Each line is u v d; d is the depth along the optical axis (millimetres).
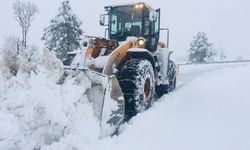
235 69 13039
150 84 5238
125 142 3609
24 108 3111
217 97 6109
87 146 3336
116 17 6383
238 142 3551
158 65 6465
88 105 3713
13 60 3689
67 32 19656
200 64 20016
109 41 5297
